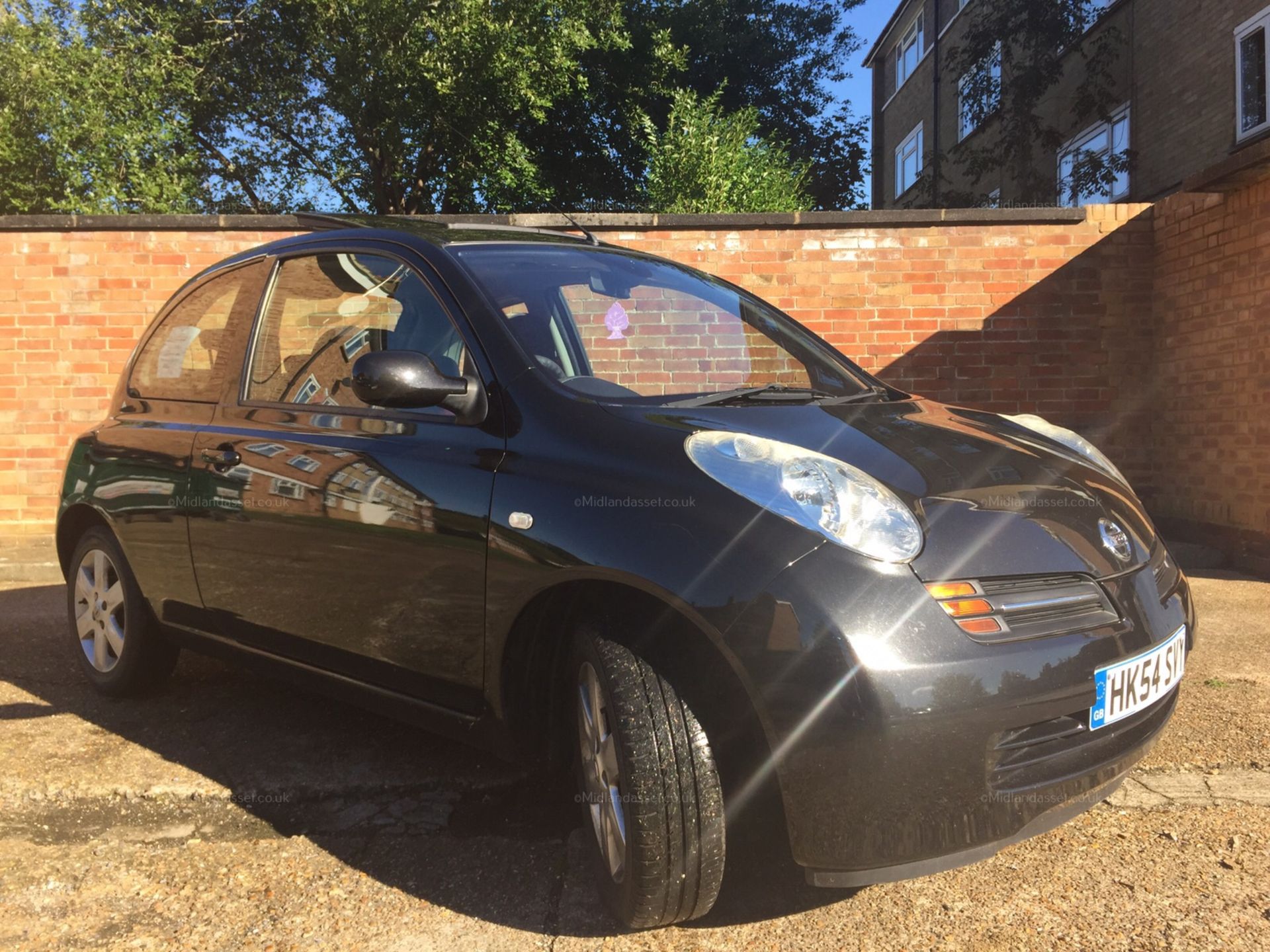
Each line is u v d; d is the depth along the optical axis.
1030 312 6.85
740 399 2.56
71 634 3.83
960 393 6.88
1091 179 16.02
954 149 19.81
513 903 2.25
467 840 2.57
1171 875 2.31
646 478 2.08
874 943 2.07
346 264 3.04
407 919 2.19
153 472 3.29
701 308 3.05
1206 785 2.78
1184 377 6.46
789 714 1.82
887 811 1.80
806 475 2.03
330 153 19.61
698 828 1.94
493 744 2.36
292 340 3.10
